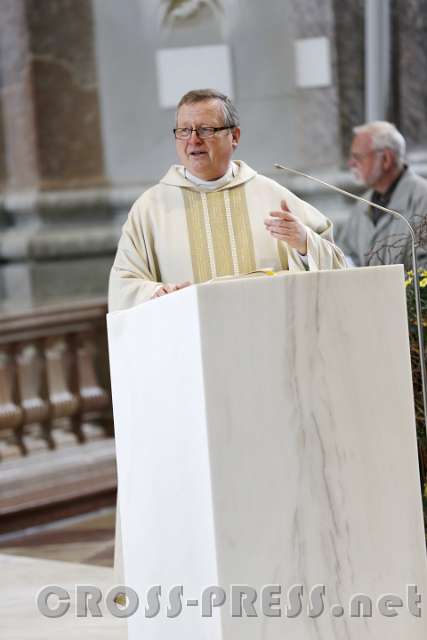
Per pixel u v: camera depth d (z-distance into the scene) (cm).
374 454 667
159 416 707
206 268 926
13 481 1688
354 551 658
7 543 1526
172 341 676
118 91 2117
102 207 2098
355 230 1305
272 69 2073
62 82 2111
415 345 891
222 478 634
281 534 643
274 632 639
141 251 937
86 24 2117
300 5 2053
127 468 777
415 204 1240
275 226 794
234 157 2089
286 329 650
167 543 708
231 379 638
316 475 652
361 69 2041
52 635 951
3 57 2127
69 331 1834
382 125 1257
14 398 1752
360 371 666
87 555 1398
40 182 2095
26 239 2053
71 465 1767
